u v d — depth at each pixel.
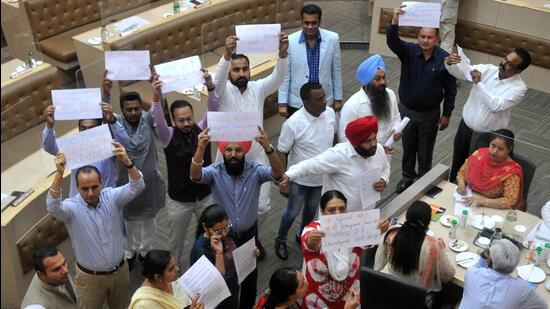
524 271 3.39
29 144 4.27
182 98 5.34
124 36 5.77
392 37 4.50
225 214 3.06
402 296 3.03
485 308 2.81
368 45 7.43
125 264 3.46
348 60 7.17
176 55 6.15
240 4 6.27
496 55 6.80
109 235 3.29
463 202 3.90
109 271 3.35
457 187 4.04
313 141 4.01
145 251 4.23
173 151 3.82
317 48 4.71
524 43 6.52
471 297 2.87
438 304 3.62
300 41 4.68
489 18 6.63
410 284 2.98
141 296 2.78
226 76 4.16
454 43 6.94
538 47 6.44
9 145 4.18
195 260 3.09
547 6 6.35
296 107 4.89
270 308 2.85
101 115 3.67
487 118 4.39
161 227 4.77
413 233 3.11
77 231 3.22
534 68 6.59
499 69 4.35
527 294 2.82
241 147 3.43
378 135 4.06
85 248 3.26
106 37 5.78
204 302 2.85
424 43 4.41
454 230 3.62
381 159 3.62
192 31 6.17
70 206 3.19
